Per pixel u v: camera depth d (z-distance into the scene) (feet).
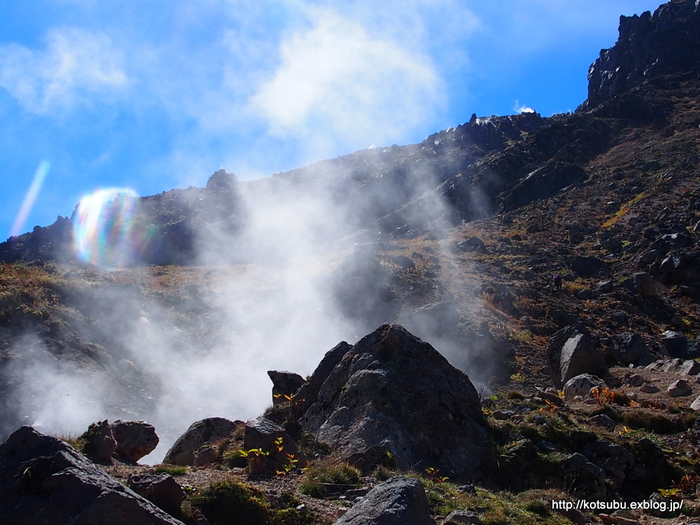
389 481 15.60
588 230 120.78
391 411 27.40
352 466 23.45
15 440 16.51
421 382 28.86
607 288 86.74
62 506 14.02
